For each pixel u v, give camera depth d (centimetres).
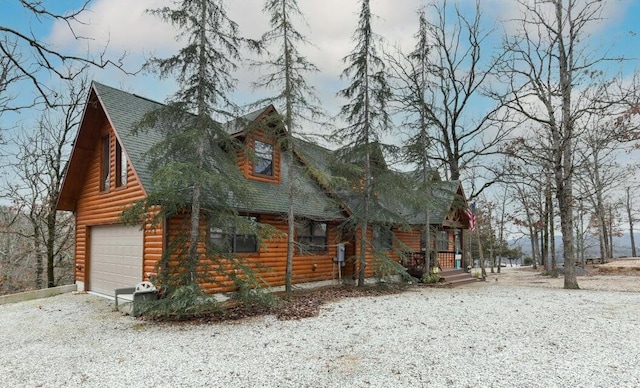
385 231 1540
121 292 952
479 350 581
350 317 830
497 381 456
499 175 1969
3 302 1130
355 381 462
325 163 1302
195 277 821
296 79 1067
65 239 1830
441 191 1578
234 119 959
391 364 521
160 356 569
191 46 835
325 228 1439
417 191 1396
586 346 598
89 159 1299
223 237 1066
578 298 1101
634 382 448
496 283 1659
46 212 1783
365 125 1274
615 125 1487
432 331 700
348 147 1298
